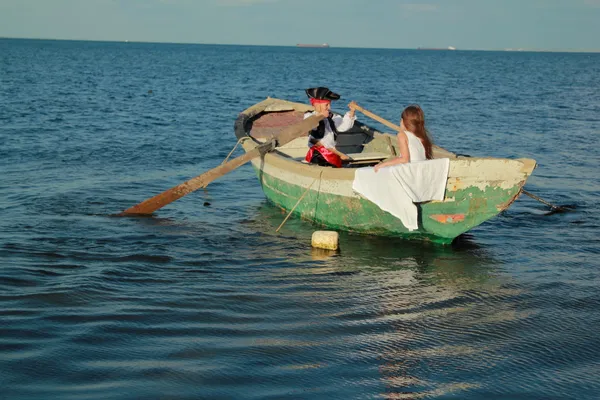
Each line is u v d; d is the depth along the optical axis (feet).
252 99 95.81
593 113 80.07
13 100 81.25
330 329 18.43
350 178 26.86
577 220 30.73
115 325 18.15
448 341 17.83
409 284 22.33
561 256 25.57
